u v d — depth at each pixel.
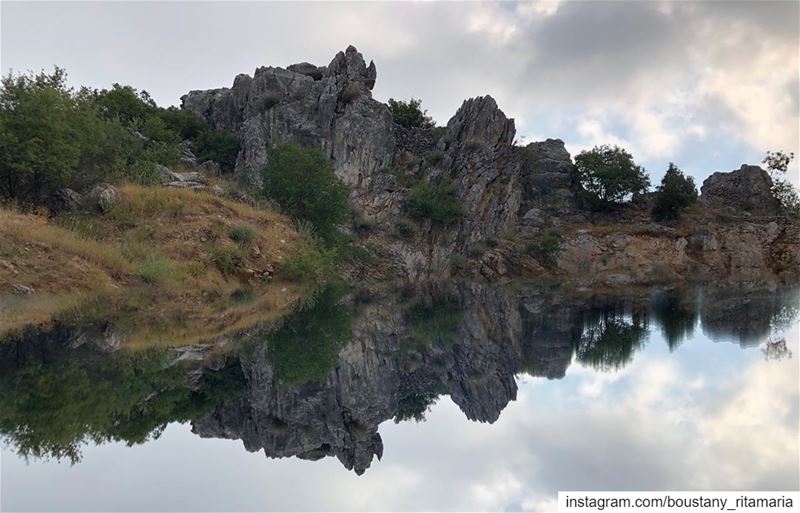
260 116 57.97
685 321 21.09
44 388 8.59
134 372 9.95
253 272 24.69
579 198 69.12
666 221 65.75
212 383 9.81
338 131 58.41
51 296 16.36
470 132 64.62
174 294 19.61
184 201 26.36
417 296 35.41
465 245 57.59
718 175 76.75
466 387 11.67
